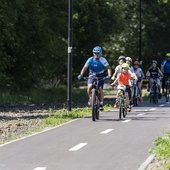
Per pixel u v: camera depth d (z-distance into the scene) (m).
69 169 18.86
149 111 42.72
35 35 62.75
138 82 51.38
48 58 65.69
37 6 61.03
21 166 19.39
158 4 112.56
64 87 72.56
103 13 80.69
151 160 20.23
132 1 111.00
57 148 23.17
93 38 79.38
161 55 114.56
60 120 34.41
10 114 40.28
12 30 55.84
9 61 58.16
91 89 34.62
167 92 56.78
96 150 22.62
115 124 32.19
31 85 64.88
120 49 110.19
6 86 59.31
